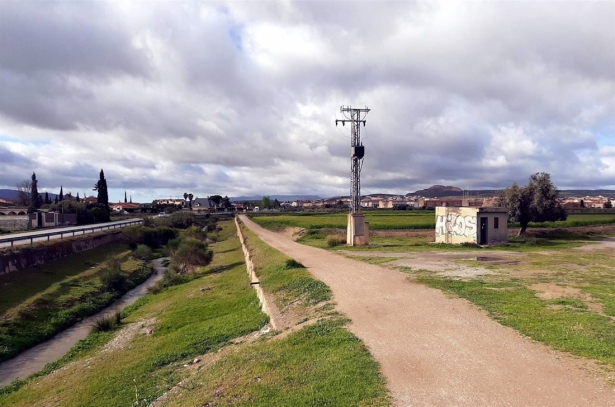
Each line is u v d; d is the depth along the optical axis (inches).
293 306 725.3
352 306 636.1
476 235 1509.6
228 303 968.3
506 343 439.5
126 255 2017.7
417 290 708.0
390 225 2263.8
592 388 332.2
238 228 3014.3
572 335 446.9
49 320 1003.9
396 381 367.9
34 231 2391.7
